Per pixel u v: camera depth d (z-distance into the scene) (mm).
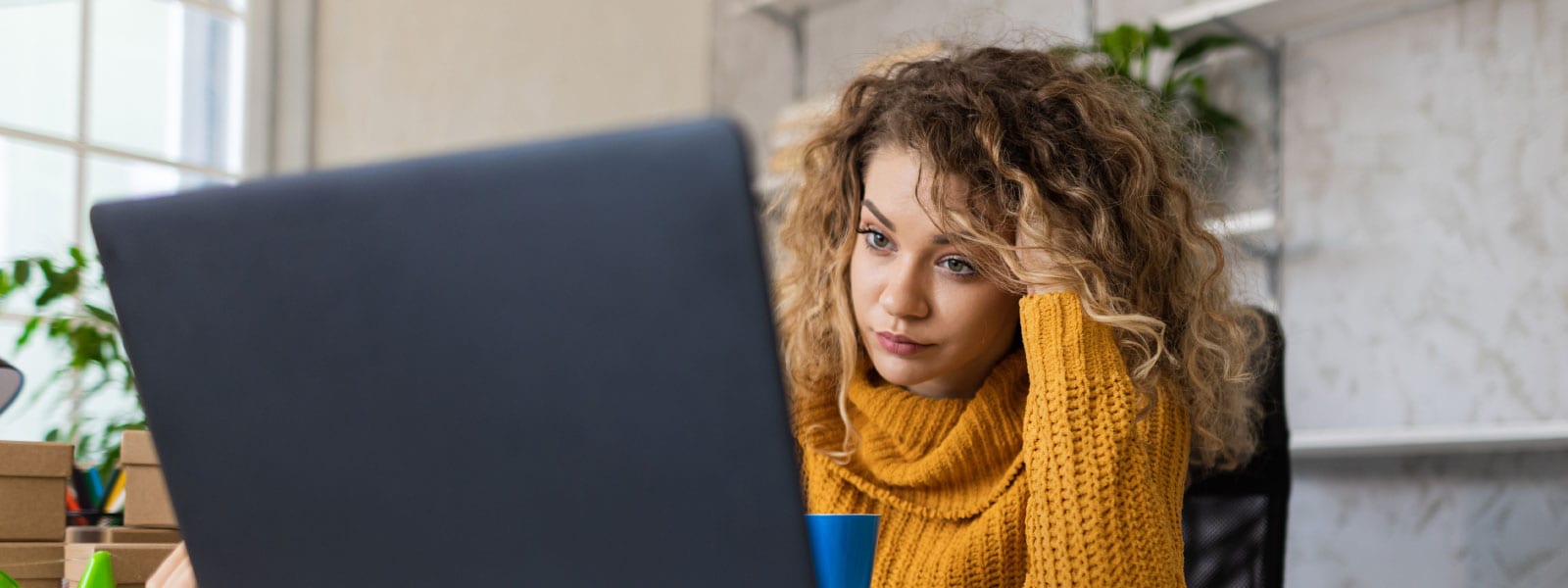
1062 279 944
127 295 502
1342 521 2209
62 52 2660
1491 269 2043
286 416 479
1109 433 876
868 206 989
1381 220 2172
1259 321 1240
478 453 444
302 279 459
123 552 801
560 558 443
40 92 2617
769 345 396
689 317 402
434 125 3018
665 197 394
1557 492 1966
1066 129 1016
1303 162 2266
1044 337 934
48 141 2615
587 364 419
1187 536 1250
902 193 973
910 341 977
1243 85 2338
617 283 407
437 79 3035
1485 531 2035
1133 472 868
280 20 3088
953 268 972
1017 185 973
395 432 457
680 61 3238
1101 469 859
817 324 1127
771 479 407
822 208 1124
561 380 424
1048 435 887
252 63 3020
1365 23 2215
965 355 983
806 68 2990
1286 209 2277
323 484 478
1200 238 1081
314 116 3090
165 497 914
